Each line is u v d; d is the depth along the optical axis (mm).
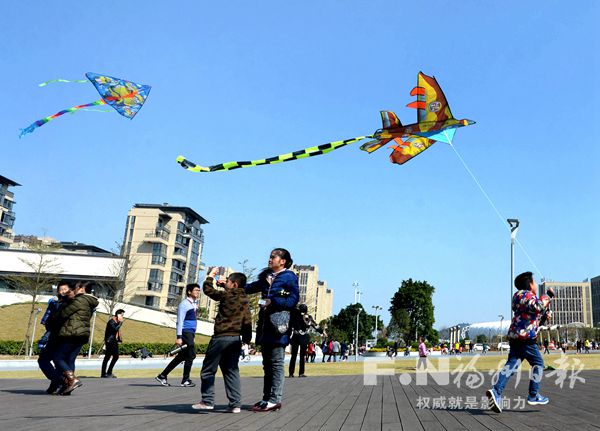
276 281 6648
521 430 5363
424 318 87562
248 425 5594
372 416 6457
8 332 39594
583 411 6879
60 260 53969
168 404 7586
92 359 30797
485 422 5949
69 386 8664
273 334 6617
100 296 48750
